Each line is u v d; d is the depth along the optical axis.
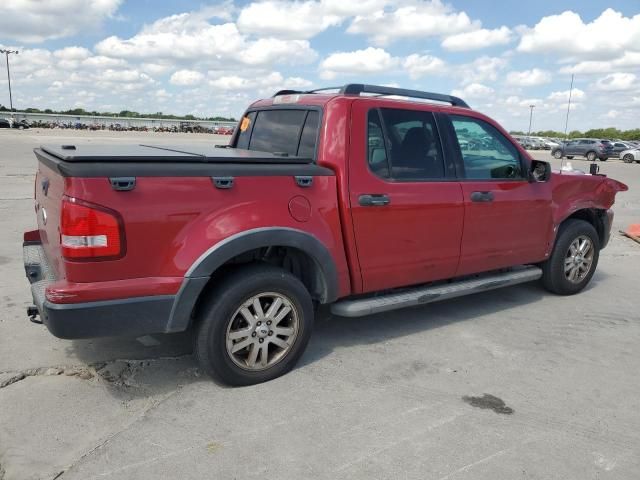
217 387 3.59
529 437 3.08
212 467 2.75
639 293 5.99
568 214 5.47
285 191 3.56
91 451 2.86
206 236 3.25
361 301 4.10
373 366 3.96
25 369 3.76
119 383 3.62
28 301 5.11
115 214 2.98
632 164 34.66
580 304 5.54
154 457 2.82
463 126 4.63
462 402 3.46
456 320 4.99
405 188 4.12
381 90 4.28
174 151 3.72
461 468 2.79
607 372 3.96
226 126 77.25
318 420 3.21
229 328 3.45
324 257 3.74
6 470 2.69
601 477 2.75
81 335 3.01
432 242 4.36
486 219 4.70
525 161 5.04
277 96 4.70
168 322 3.21
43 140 33.25
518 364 4.06
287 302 3.66
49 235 3.55
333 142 3.83
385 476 2.71
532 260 5.27
